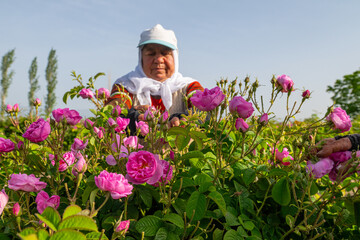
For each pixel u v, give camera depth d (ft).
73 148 4.48
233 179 4.68
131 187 3.10
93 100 6.77
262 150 5.56
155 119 4.22
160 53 8.93
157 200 3.97
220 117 4.27
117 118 4.41
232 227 4.13
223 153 5.11
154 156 3.64
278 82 4.76
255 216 4.14
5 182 4.57
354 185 4.26
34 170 4.57
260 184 4.38
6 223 3.57
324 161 3.82
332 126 4.34
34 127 3.88
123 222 3.07
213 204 4.21
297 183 4.33
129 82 8.82
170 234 3.56
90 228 2.52
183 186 4.03
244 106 4.02
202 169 4.68
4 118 12.56
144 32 9.00
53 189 4.14
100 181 2.96
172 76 9.05
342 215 4.22
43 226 3.05
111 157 4.07
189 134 4.21
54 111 4.23
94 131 4.48
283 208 4.17
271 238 4.06
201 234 3.87
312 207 4.16
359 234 4.51
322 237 4.30
